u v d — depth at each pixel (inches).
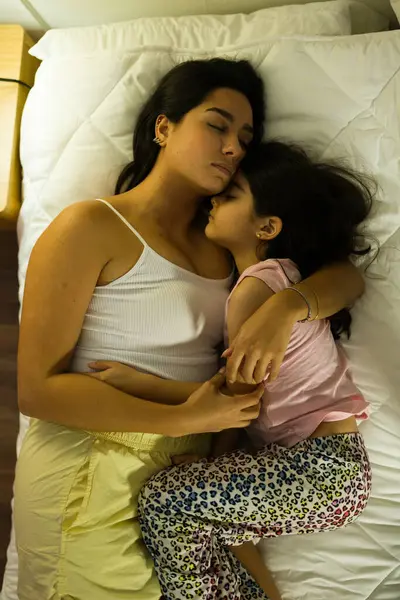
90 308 35.8
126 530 35.4
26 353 33.2
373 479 39.6
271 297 34.0
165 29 45.4
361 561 38.7
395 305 40.1
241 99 37.3
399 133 40.6
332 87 41.6
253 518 34.8
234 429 41.1
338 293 36.2
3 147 46.0
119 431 34.2
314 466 34.7
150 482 35.1
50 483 35.2
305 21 44.1
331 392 36.0
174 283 36.3
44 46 45.9
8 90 47.2
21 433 44.1
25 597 36.3
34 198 43.8
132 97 43.1
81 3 46.8
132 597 35.3
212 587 35.2
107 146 42.9
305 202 36.7
